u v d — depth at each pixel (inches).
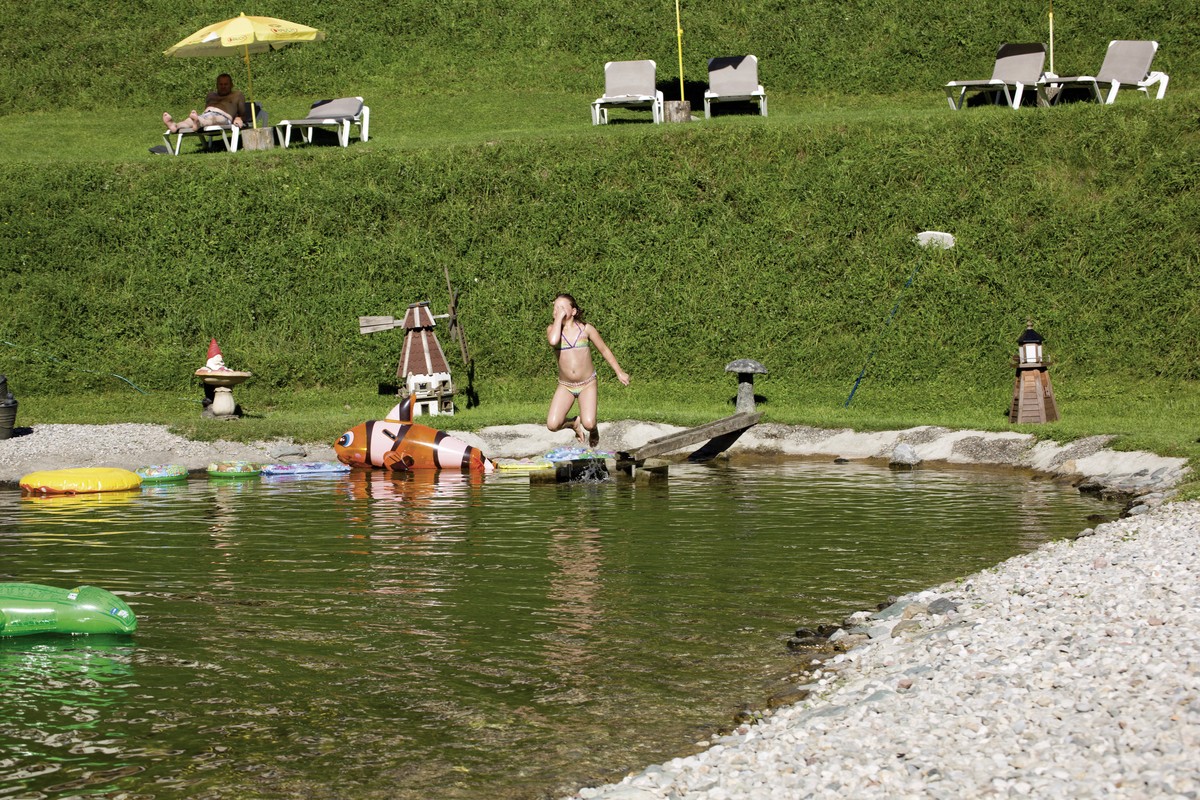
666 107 1402.6
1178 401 999.6
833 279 1174.3
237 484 820.0
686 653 399.2
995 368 1083.9
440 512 684.1
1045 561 477.7
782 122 1306.6
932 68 1667.1
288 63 1791.3
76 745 322.3
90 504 730.2
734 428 900.0
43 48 1835.6
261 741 325.4
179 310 1222.3
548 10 1841.8
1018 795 242.4
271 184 1304.1
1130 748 257.3
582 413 840.3
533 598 471.8
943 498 709.3
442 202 1286.9
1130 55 1320.1
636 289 1211.2
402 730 333.7
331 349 1202.6
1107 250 1119.0
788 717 327.0
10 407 944.3
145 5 1907.0
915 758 270.5
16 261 1254.9
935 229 1178.6
